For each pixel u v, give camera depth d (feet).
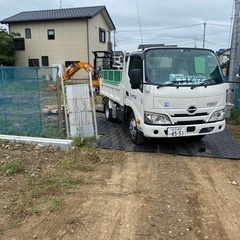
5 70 23.68
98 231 11.07
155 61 18.90
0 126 24.18
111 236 10.75
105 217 12.06
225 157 19.44
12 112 24.02
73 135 23.18
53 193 14.14
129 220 11.82
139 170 17.35
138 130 20.35
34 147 20.84
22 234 10.87
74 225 11.46
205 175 16.67
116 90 26.37
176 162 18.71
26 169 17.11
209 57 19.92
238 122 28.91
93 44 98.02
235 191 14.62
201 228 11.25
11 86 23.84
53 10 102.06
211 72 19.58
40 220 11.79
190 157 19.65
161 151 20.63
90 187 14.97
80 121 23.59
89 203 13.25
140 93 19.27
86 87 23.52
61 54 96.48
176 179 16.06
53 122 24.75
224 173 16.98
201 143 22.47
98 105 41.93
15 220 11.76
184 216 12.10
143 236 10.72
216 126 19.48
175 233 10.89
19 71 23.57
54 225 11.44
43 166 17.70
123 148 21.08
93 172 16.98
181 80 18.58
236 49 32.35
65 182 15.33
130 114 22.99
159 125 18.48
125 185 15.26
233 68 32.78
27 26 96.63
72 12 97.45
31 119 23.88
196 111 18.71
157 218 11.95
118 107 26.55
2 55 90.99
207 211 12.57
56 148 20.70
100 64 66.44
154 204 13.15
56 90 24.71
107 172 17.02
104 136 24.43
